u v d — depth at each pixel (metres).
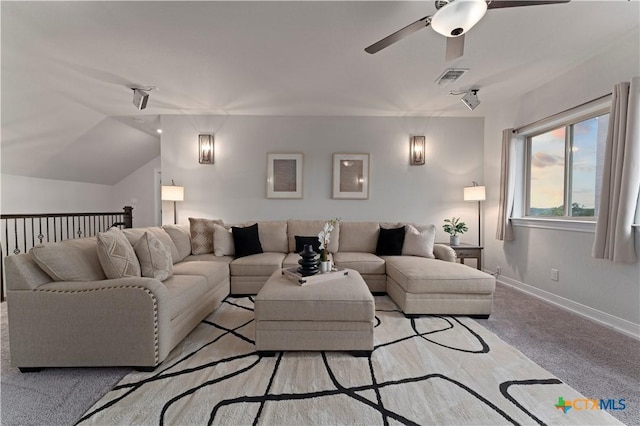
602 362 1.80
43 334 1.68
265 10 1.85
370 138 4.13
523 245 3.32
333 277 2.31
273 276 2.39
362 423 1.30
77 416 1.35
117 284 1.71
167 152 4.05
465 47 2.30
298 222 3.83
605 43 2.26
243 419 1.32
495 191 3.84
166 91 3.18
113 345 1.69
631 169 2.07
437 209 4.15
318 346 1.89
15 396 1.49
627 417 1.34
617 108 2.16
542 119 3.04
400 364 1.78
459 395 1.49
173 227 3.26
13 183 4.42
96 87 3.05
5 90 2.92
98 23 1.97
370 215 4.17
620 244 2.13
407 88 3.13
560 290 2.82
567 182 2.91
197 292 2.24
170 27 2.03
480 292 2.50
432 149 4.14
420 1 1.77
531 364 1.77
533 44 2.27
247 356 1.88
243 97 3.38
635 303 2.16
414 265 2.79
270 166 4.11
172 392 1.51
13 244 4.41
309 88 3.12
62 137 4.04
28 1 1.75
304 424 1.30
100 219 5.75
